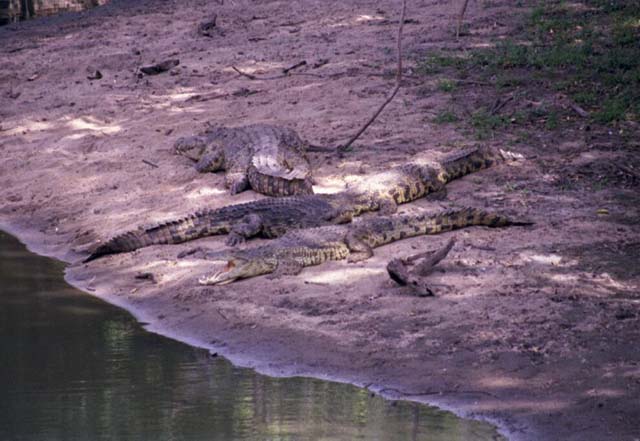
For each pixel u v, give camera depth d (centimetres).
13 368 982
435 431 814
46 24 2955
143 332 1077
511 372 904
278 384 923
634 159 1480
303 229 1241
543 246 1186
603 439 783
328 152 1583
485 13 2377
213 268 1216
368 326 1018
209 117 1836
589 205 1320
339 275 1153
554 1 2409
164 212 1438
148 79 2134
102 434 829
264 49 2261
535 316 1002
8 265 1323
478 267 1134
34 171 1709
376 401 879
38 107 2045
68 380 950
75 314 1137
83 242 1391
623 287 1059
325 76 1981
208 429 834
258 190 1455
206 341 1040
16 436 834
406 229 1242
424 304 1052
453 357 941
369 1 2644
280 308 1086
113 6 3123
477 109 1733
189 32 2527
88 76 2200
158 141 1750
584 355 919
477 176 1452
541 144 1557
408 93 1839
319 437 805
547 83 1833
